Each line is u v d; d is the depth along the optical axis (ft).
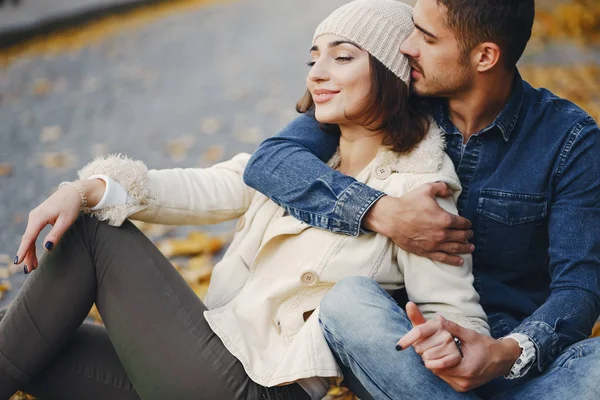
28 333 7.56
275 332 7.88
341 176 7.86
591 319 7.66
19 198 16.75
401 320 7.01
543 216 8.18
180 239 14.79
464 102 8.14
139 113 24.04
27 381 7.71
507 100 8.23
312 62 8.35
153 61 31.17
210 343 7.63
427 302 7.58
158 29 37.88
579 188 7.99
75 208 7.66
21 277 12.75
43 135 21.83
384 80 7.90
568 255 7.85
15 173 18.51
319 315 7.34
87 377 8.07
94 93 26.53
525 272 8.43
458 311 7.49
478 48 7.75
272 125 22.22
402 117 8.03
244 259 8.36
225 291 8.31
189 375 7.53
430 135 8.18
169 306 7.70
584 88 19.84
